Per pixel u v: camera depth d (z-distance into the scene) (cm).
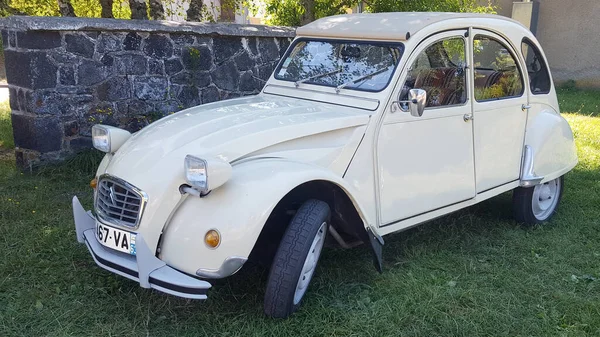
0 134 753
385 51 394
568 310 355
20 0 819
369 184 368
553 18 1471
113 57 615
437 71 409
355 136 361
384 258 426
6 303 338
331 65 420
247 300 350
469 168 435
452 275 401
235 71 727
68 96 592
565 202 579
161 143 329
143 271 292
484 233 489
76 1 893
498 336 326
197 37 680
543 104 514
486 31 444
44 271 375
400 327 330
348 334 319
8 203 490
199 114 371
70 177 574
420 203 402
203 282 291
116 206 316
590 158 741
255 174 308
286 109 378
